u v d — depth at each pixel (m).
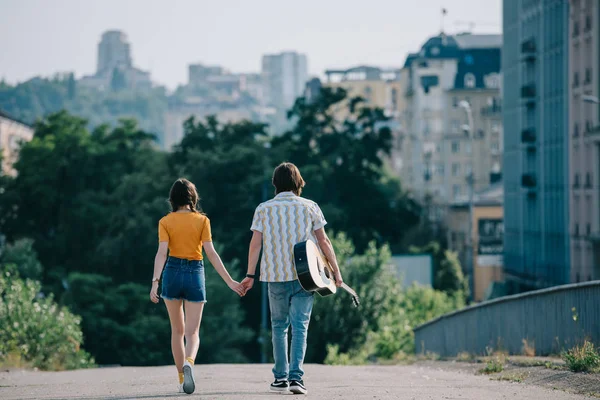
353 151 118.44
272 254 13.84
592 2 82.38
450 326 35.56
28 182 107.06
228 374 20.50
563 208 91.12
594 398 13.88
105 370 27.48
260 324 94.69
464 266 147.62
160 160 117.75
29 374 25.56
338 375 19.84
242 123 118.75
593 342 20.67
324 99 123.94
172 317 14.20
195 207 14.36
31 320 34.03
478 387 15.80
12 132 147.12
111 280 82.12
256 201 102.69
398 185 192.62
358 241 111.69
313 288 13.65
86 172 109.44
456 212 153.50
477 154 198.62
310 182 110.75
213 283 75.62
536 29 100.38
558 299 23.05
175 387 15.62
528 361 20.69
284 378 14.11
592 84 82.94
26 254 83.94
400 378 18.58
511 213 110.88
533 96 101.38
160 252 14.05
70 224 100.94
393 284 59.78
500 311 28.28
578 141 86.88
